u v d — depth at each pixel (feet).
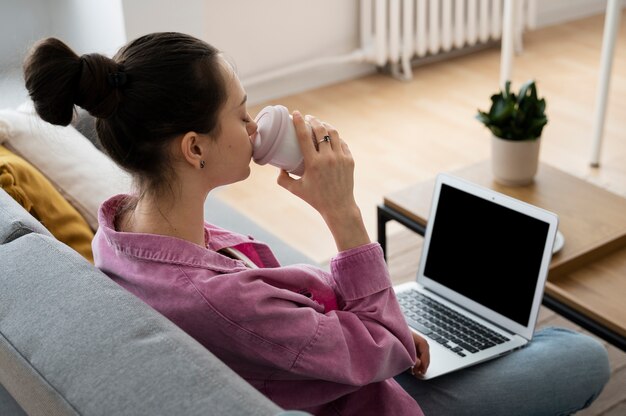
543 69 14.08
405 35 13.55
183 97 3.50
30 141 5.87
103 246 3.93
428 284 6.12
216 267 3.66
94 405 2.93
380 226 7.72
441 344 5.33
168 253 3.63
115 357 3.10
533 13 14.69
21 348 3.31
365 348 3.82
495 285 5.67
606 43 10.25
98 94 3.48
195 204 3.76
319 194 3.97
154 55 3.51
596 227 6.93
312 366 3.65
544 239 5.45
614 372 7.20
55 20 10.18
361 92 13.47
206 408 2.80
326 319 3.72
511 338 5.40
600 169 10.94
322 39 13.39
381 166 11.22
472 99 13.14
